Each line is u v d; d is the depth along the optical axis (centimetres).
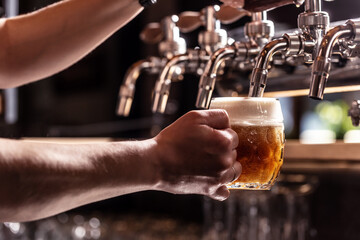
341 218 169
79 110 316
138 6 139
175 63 136
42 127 306
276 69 136
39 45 145
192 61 137
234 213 188
